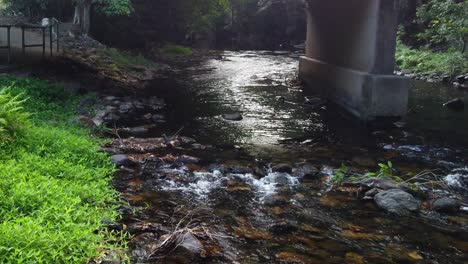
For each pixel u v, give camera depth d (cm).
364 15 1291
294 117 1338
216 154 932
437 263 508
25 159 660
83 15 2533
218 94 1708
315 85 1842
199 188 722
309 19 2047
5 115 750
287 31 5091
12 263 384
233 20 5294
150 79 2019
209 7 3762
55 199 535
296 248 533
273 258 507
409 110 1452
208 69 2516
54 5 3003
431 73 2322
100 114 1198
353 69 1394
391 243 554
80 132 954
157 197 672
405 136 1127
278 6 5153
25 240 412
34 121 959
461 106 1517
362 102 1260
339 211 649
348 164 889
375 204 677
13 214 479
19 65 1586
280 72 2455
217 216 616
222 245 531
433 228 601
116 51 2305
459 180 801
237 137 1087
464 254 531
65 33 2438
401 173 842
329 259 509
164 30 3450
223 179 768
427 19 2839
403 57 2692
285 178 777
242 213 630
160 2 3319
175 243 516
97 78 1694
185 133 1108
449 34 2447
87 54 2017
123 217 587
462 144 1058
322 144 1045
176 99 1575
